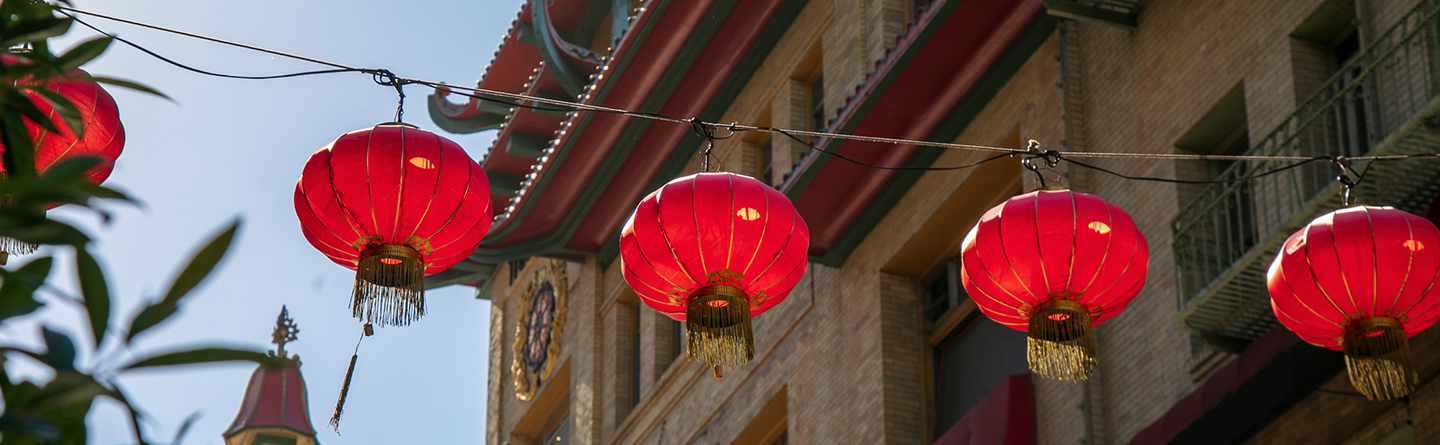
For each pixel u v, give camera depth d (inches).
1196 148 684.1
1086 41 762.8
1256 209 619.2
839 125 822.5
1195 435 590.2
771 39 1016.9
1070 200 423.5
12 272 123.1
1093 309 423.2
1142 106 713.0
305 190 402.9
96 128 338.6
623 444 1104.2
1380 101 574.2
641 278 421.4
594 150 1059.3
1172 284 663.8
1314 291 420.8
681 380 1052.5
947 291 856.3
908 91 807.1
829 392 889.5
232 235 121.0
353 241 404.8
